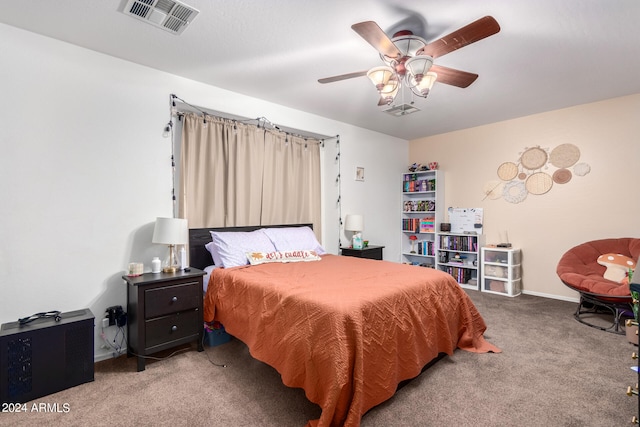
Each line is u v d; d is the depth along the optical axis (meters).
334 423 1.51
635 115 3.38
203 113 3.13
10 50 2.07
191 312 2.46
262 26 2.07
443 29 2.09
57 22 2.04
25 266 2.12
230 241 2.96
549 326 2.95
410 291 2.07
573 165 3.79
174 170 2.93
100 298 2.41
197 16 1.96
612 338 2.66
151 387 1.97
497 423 1.60
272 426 1.59
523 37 2.19
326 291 1.92
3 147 2.05
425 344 2.03
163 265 2.73
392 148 5.21
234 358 2.38
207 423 1.62
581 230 3.75
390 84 2.22
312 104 3.59
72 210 2.29
